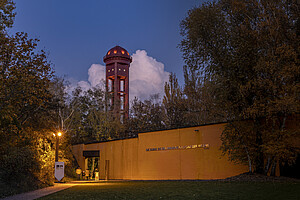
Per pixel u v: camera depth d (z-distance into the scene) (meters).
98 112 51.72
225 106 16.45
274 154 14.57
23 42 18.17
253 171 16.92
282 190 10.05
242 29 16.17
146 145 25.55
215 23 17.95
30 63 18.39
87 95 51.28
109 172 30.48
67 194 12.64
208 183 14.93
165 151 23.56
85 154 33.88
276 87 14.11
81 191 13.92
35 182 17.75
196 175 20.78
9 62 17.53
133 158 27.05
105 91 53.38
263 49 16.23
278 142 14.31
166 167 23.23
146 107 47.16
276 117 14.98
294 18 15.66
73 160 34.75
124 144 28.73
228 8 18.17
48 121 28.72
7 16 20.94
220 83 17.81
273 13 15.93
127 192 12.52
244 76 15.72
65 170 29.20
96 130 51.12
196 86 35.44
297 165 14.85
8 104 17.69
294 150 14.43
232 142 16.69
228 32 17.48
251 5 17.28
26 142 22.78
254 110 14.56
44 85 19.77
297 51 14.65
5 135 19.42
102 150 32.28
